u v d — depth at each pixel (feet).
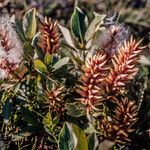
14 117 1.35
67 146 1.13
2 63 1.31
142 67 1.69
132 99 1.39
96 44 1.35
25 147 1.37
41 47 1.34
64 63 1.28
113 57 1.31
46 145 1.35
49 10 2.85
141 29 2.65
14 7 2.76
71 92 1.33
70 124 1.14
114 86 1.26
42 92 1.30
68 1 2.85
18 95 1.36
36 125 1.33
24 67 1.32
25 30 1.37
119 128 1.30
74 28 1.38
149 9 2.78
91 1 2.78
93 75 1.20
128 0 2.83
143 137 1.46
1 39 1.30
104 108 1.29
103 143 1.16
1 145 1.34
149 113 1.51
